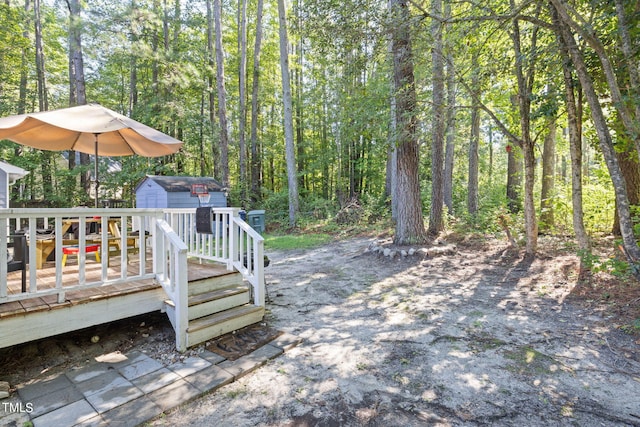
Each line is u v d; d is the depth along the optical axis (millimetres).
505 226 7680
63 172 12469
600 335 3010
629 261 3473
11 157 12422
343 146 15594
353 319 3648
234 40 17406
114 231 4668
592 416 1967
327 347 2965
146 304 3168
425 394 2225
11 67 12719
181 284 2838
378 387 2316
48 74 14383
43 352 2801
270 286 5078
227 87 17406
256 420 1985
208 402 2170
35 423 1933
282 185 19078
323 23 5102
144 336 3178
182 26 14477
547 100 5441
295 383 2383
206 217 4156
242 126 14930
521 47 5754
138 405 2105
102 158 12992
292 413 2047
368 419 1979
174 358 2729
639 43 3551
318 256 7559
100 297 2844
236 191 13945
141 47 11750
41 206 12320
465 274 5363
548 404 2090
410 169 7129
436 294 4445
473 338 3068
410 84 6090
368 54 5539
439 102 6254
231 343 3002
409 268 5922
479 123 10266
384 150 7578
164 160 14102
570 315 3506
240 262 3795
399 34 5074
